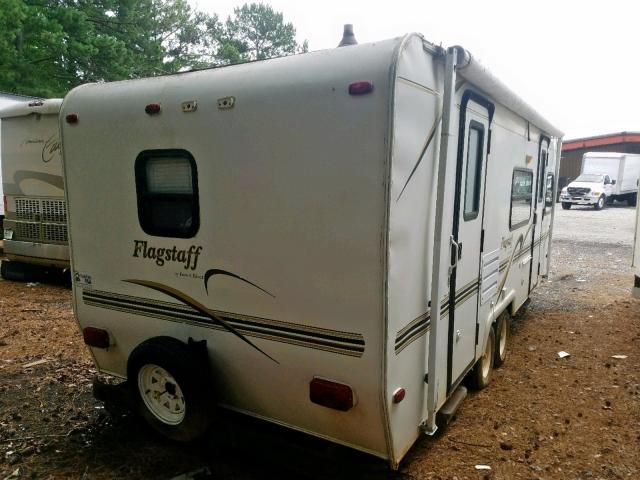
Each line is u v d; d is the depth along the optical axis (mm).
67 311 6840
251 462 3391
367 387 2596
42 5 17984
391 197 2428
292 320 2791
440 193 2812
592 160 26844
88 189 3512
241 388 3129
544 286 8781
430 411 2998
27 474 3234
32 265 8492
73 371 4840
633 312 7156
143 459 3410
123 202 3361
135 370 3352
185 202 3107
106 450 3512
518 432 3826
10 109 7816
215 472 3277
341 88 2473
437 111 2797
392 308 2537
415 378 2867
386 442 2693
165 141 3109
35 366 4953
